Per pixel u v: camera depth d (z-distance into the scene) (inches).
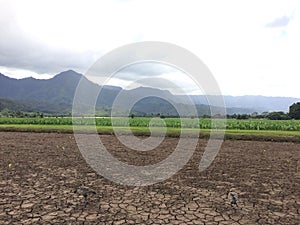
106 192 295.3
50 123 1353.3
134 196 283.1
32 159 470.9
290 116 1963.6
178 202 266.1
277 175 374.9
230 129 1079.0
